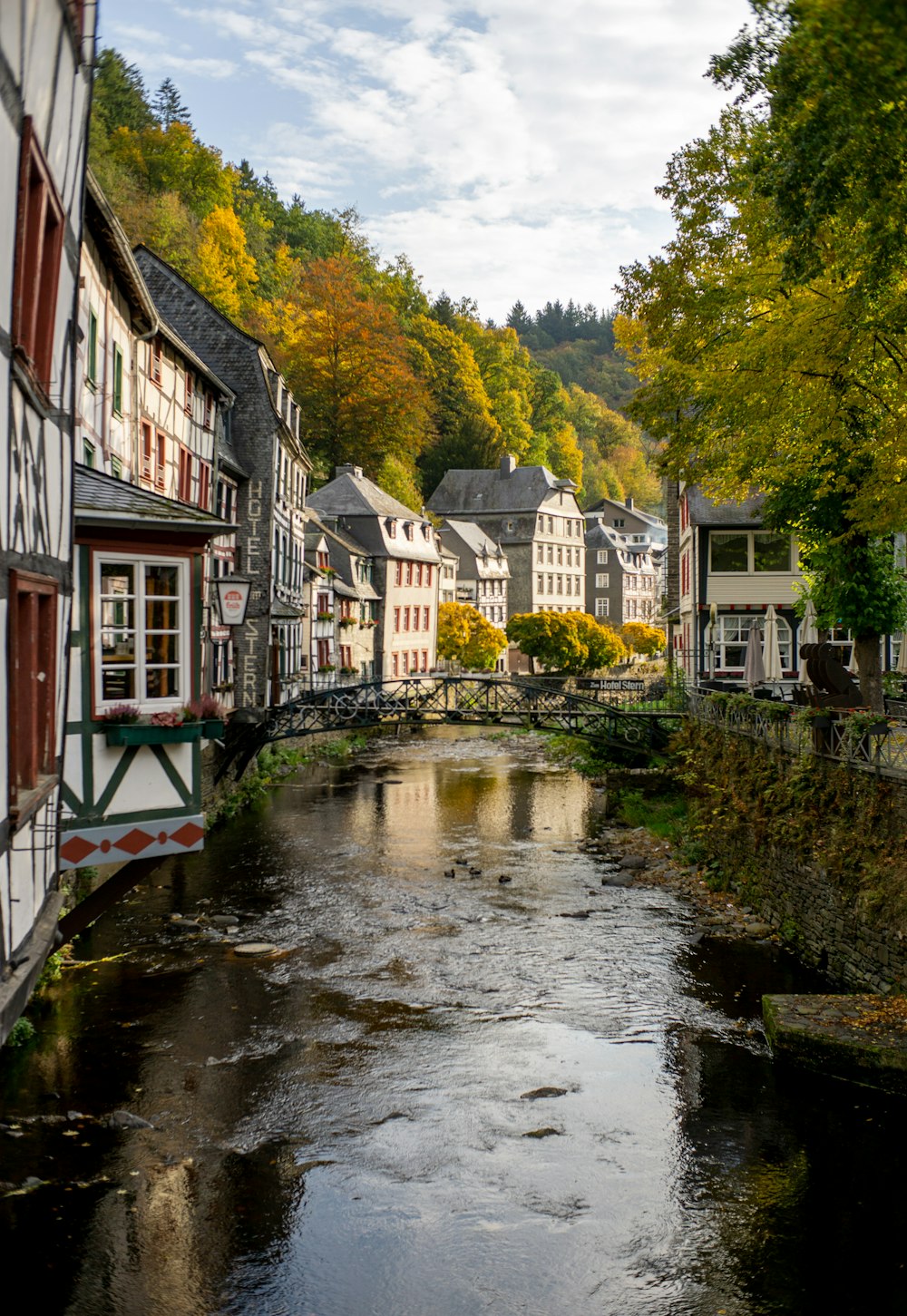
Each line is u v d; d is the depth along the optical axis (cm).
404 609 6272
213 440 2902
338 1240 932
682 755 2566
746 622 3469
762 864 1888
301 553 4291
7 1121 1125
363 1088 1219
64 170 746
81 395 1650
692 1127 1127
